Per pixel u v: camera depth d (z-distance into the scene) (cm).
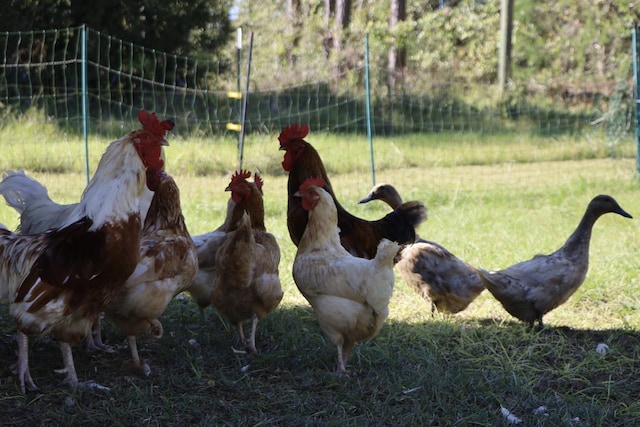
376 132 2223
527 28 3575
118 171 510
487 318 750
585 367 605
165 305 554
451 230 1109
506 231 1097
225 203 1259
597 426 491
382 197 866
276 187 1457
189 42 2356
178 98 2244
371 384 564
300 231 683
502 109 2375
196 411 502
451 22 3425
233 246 597
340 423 485
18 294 489
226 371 585
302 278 575
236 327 649
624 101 2098
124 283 524
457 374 580
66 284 489
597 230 1112
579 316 746
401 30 3003
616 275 854
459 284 733
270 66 3089
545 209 1287
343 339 581
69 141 1673
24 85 2023
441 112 2239
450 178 1619
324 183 685
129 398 516
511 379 571
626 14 3362
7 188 655
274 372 587
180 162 1574
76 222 505
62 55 2139
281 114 2198
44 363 586
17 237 514
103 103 2148
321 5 3869
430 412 516
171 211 566
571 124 2302
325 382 562
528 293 694
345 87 2419
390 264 546
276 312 733
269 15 3775
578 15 3503
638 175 1548
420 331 683
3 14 2050
